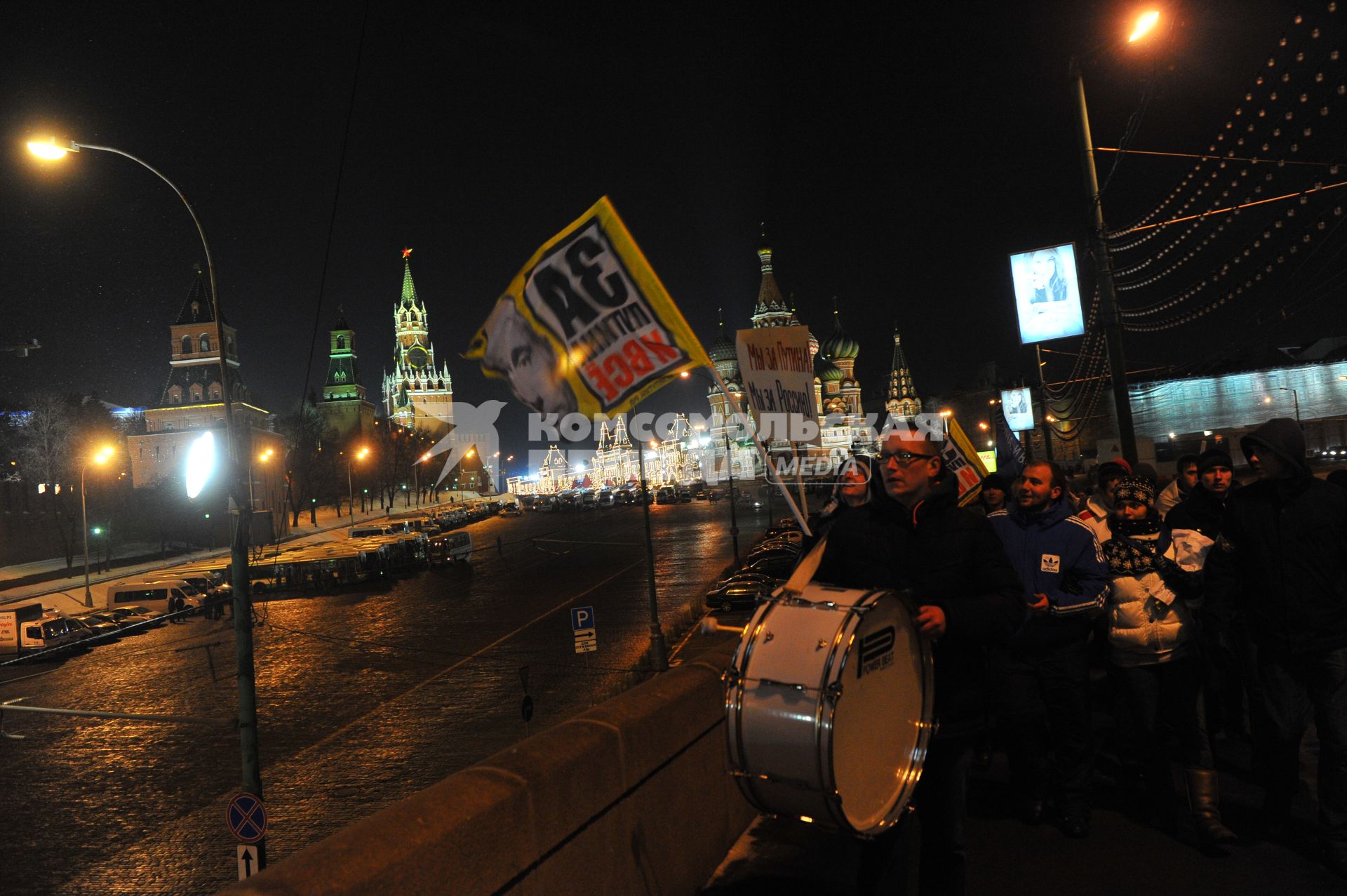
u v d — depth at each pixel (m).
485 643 35.12
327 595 54.72
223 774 22.11
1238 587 4.92
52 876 16.81
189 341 114.12
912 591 3.75
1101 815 5.55
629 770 3.66
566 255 4.83
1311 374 87.50
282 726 25.89
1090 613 5.14
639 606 40.50
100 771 23.09
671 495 113.94
